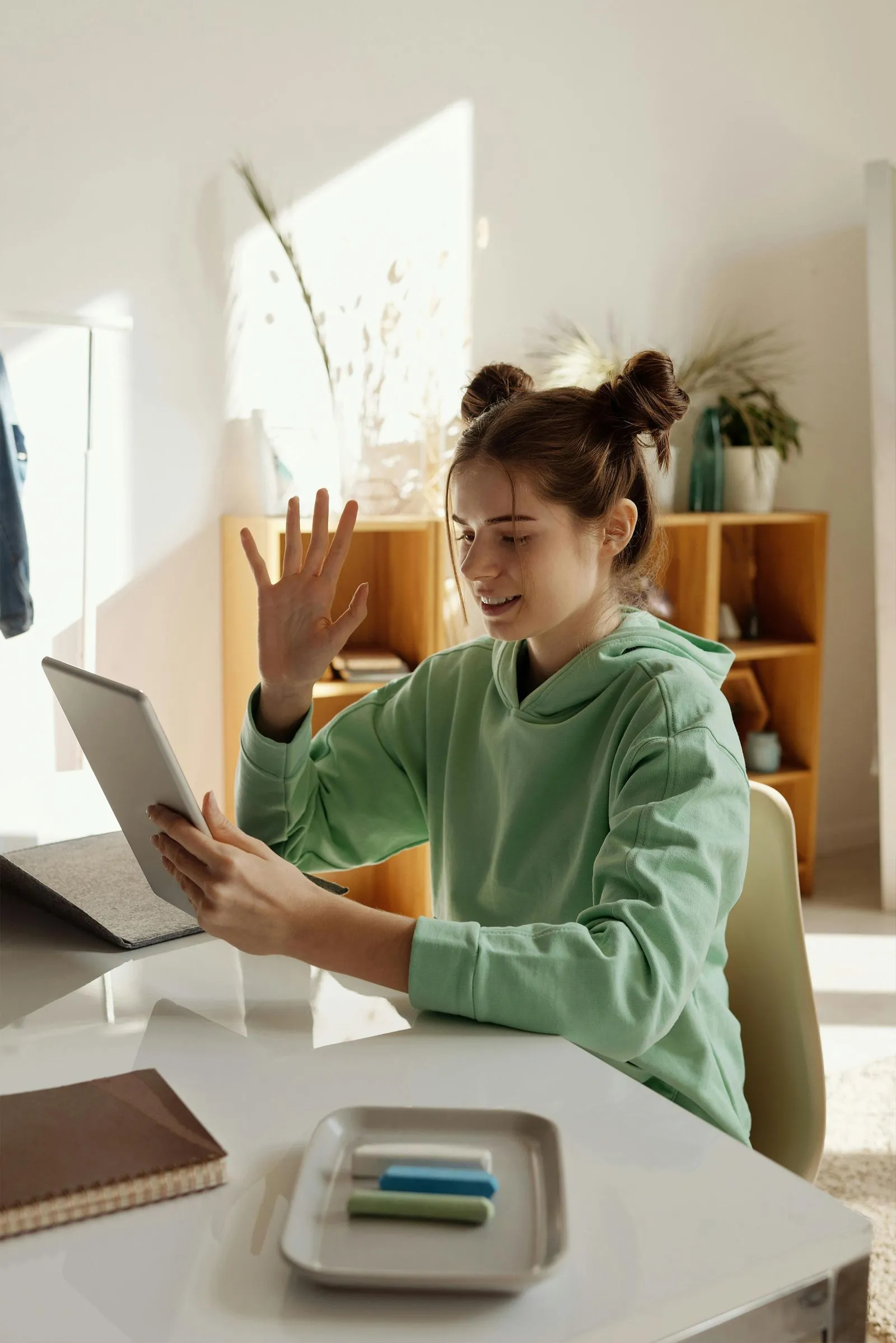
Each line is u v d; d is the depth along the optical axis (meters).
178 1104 0.73
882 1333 1.64
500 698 1.28
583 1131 0.74
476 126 3.11
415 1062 0.84
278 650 1.23
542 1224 0.63
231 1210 0.65
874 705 3.94
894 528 3.22
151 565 2.86
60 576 2.64
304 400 2.98
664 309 3.43
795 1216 0.65
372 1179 0.67
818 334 3.67
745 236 3.51
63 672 0.98
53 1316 0.56
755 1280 0.61
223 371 2.89
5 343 2.58
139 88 2.71
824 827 3.92
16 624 2.53
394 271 3.05
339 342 3.01
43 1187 0.63
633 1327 0.57
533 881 1.19
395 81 2.99
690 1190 0.68
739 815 1.02
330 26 2.89
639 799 1.03
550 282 3.26
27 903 1.23
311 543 1.22
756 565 3.70
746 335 3.56
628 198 3.33
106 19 2.65
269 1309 0.57
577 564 1.14
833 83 3.59
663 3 3.30
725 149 3.45
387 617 3.15
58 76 2.63
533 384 1.32
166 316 2.80
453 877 1.29
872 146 3.68
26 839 1.85
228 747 2.98
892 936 3.23
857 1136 2.21
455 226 3.12
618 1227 0.64
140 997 0.97
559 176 3.23
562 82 3.20
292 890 0.92
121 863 1.29
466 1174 0.65
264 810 1.30
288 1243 0.59
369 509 3.10
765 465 3.38
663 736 1.05
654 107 3.33
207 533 2.92
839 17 3.57
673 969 0.92
